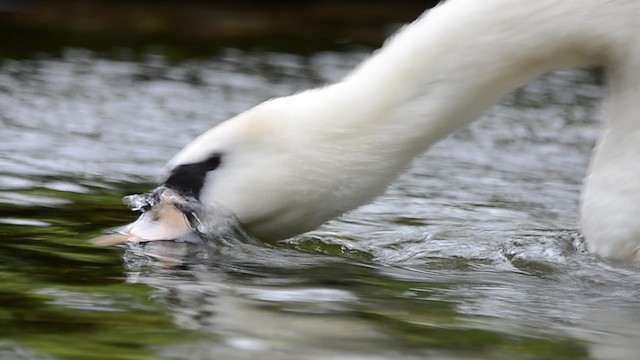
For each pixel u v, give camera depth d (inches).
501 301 392.8
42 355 308.2
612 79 441.7
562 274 441.1
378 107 425.7
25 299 367.9
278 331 335.3
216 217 428.1
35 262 423.2
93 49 1082.7
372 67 431.8
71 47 1087.0
